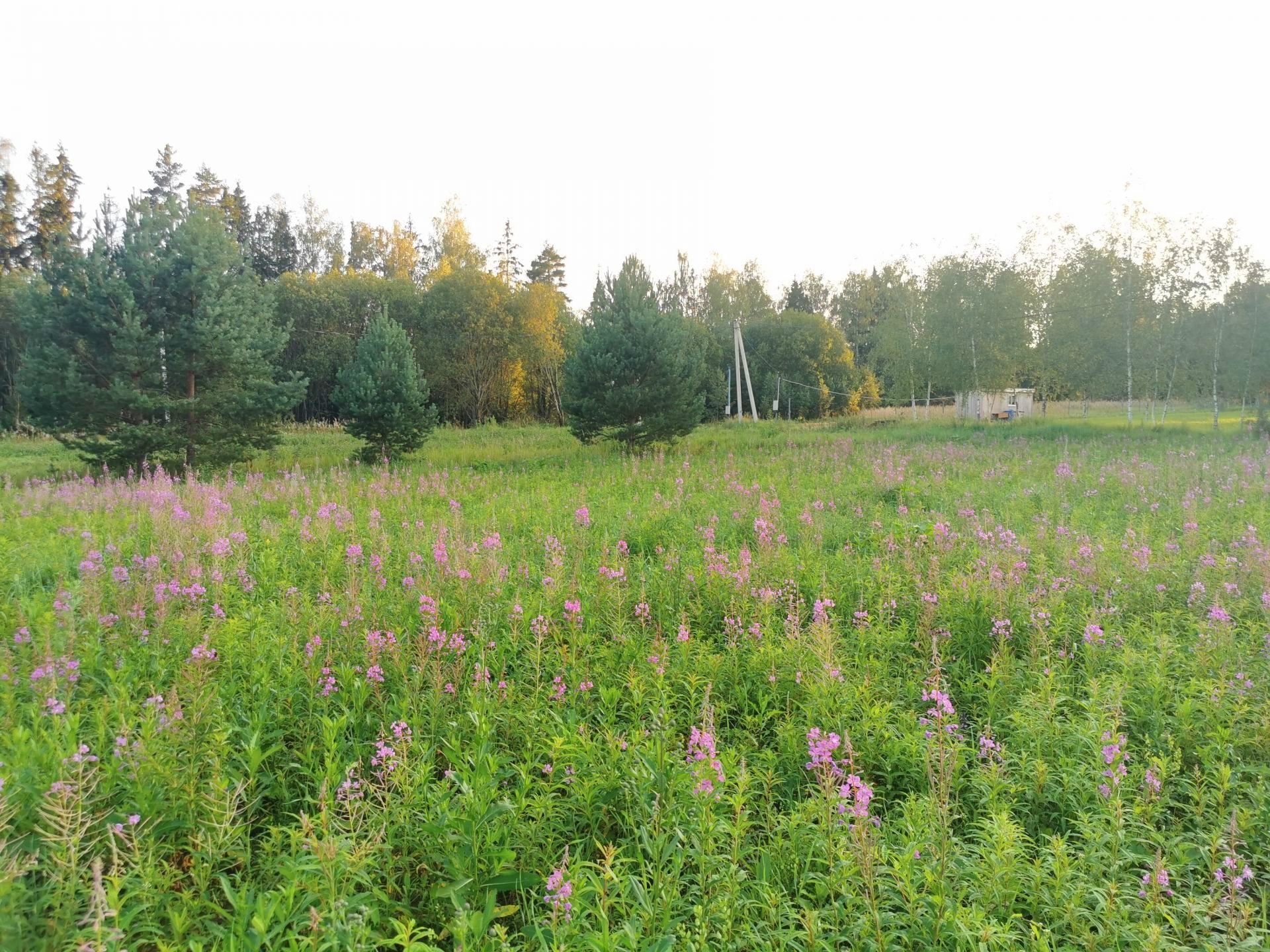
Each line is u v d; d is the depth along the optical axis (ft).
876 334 155.22
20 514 41.86
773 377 188.75
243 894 10.74
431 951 9.59
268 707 16.46
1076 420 124.06
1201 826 13.12
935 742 14.88
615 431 87.40
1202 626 19.54
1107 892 11.02
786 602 24.56
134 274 66.90
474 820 12.07
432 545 29.73
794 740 15.69
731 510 39.52
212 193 202.59
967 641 21.48
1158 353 109.09
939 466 58.54
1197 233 107.34
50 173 169.48
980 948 9.62
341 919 9.91
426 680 17.51
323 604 21.79
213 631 19.56
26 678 16.78
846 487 47.44
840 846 11.71
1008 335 129.49
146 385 67.31
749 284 236.84
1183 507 36.29
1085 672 18.67
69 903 9.85
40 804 11.55
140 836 11.55
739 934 10.62
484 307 159.94
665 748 14.64
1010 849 11.48
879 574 25.63
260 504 45.68
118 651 19.08
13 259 160.45
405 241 193.77
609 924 10.71
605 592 23.86
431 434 87.92
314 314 157.48
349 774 13.10
